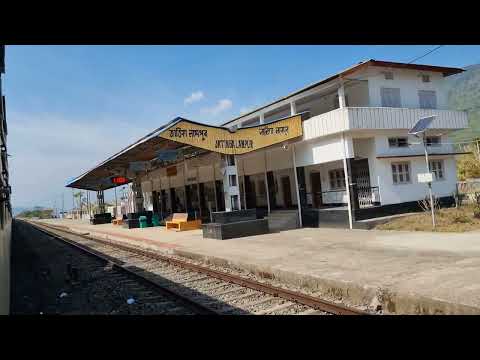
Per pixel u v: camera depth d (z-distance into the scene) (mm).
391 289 6711
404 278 7457
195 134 16625
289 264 9828
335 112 16719
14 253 20797
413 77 18953
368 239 13109
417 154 18359
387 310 6656
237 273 10531
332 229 16938
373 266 8797
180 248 15047
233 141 17469
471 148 31609
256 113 22250
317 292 8039
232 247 13914
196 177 30141
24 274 13773
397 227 14898
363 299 7117
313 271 8758
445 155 19062
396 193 17531
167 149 20031
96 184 40906
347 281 7523
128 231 26844
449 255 9336
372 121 16906
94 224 41969
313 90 18078
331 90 18375
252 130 17844
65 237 28578
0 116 12875
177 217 24641
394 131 17875
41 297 9805
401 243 11688
